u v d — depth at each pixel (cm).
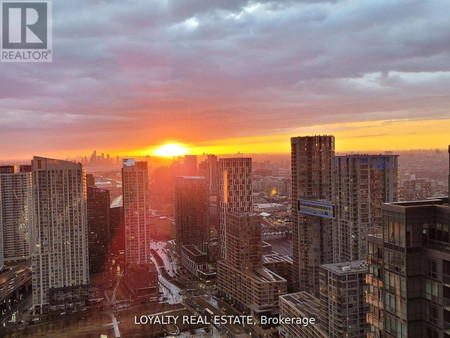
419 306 9175
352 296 19288
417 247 9150
